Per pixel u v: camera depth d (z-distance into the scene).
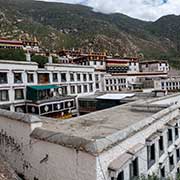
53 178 10.86
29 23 161.50
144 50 189.12
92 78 47.38
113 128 12.58
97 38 167.00
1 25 141.88
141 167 11.71
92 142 9.27
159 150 14.27
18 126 13.07
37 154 11.70
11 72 33.19
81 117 15.90
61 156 10.39
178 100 28.66
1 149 14.95
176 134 17.36
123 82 67.81
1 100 32.06
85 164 9.34
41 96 35.00
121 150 10.33
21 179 12.01
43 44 138.12
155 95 28.92
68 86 41.72
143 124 12.85
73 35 176.38
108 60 83.94
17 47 71.56
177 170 17.20
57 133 11.03
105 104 33.00
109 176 9.42
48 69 38.44
